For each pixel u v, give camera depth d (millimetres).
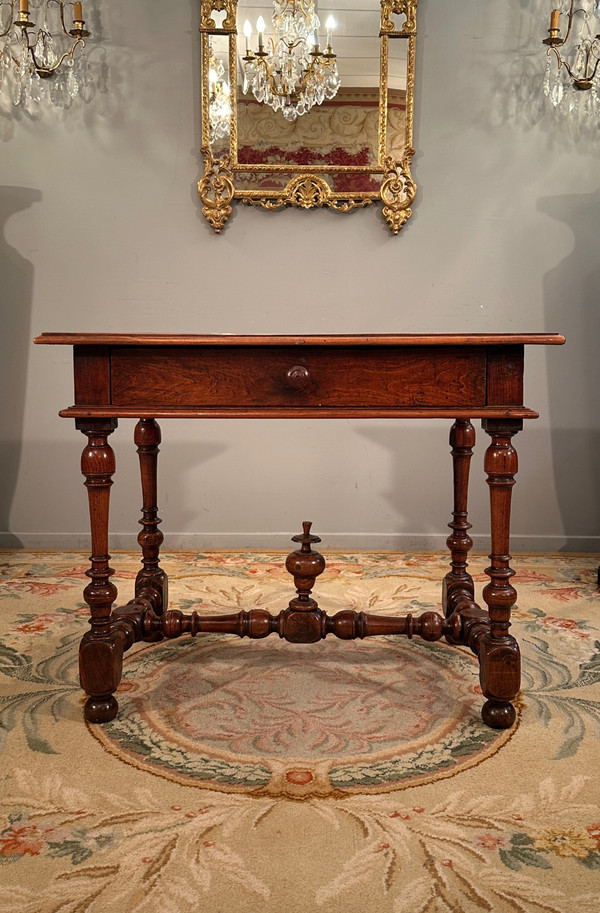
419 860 1461
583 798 1673
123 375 1940
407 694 2209
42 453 3848
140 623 2232
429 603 2998
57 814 1609
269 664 2428
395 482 3883
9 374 3799
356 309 3783
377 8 3551
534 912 1319
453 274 3766
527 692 2205
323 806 1645
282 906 1334
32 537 3883
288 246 3738
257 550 3873
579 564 3639
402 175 3670
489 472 1968
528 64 3648
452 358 1923
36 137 3674
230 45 3561
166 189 3707
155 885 1387
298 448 3861
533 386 3820
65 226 3725
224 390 1938
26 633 2656
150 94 3654
